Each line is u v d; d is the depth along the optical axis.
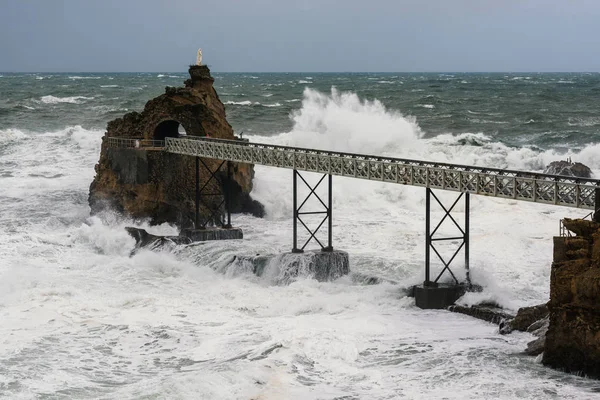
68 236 67.25
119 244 64.69
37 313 46.12
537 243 61.78
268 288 52.91
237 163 74.25
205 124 72.81
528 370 36.09
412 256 59.12
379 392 33.69
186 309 47.69
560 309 36.06
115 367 37.62
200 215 71.88
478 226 68.06
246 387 34.09
